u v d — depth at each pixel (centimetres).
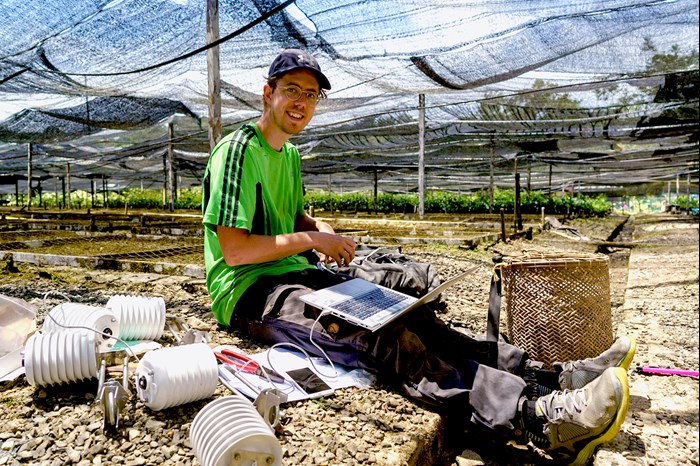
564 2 556
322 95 271
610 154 1834
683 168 2394
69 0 563
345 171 2405
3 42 663
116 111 1099
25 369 189
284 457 162
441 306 372
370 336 215
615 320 382
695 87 930
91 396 197
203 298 388
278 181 267
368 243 813
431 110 1206
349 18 593
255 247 235
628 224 1820
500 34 638
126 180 3316
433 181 3072
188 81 884
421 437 180
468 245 749
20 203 3459
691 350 293
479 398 192
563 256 260
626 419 212
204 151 1838
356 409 197
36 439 165
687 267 582
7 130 1258
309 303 228
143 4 581
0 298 228
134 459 157
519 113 1185
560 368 212
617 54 727
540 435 185
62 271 491
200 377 187
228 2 562
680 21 612
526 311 250
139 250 668
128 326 247
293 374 221
